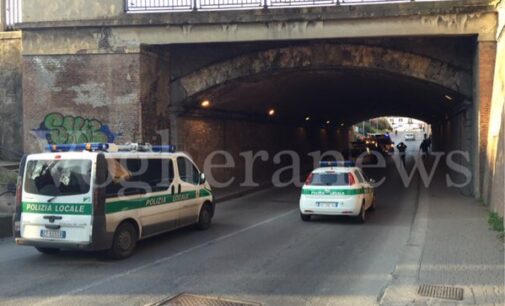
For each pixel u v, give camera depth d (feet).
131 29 54.95
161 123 59.16
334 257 29.01
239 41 54.60
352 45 57.41
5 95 61.93
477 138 51.75
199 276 24.75
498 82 44.86
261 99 81.00
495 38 49.08
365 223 42.32
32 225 28.63
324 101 108.17
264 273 25.32
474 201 52.49
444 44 55.67
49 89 56.18
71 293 21.86
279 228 39.86
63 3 55.77
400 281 22.85
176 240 34.63
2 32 62.13
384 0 51.44
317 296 21.30
